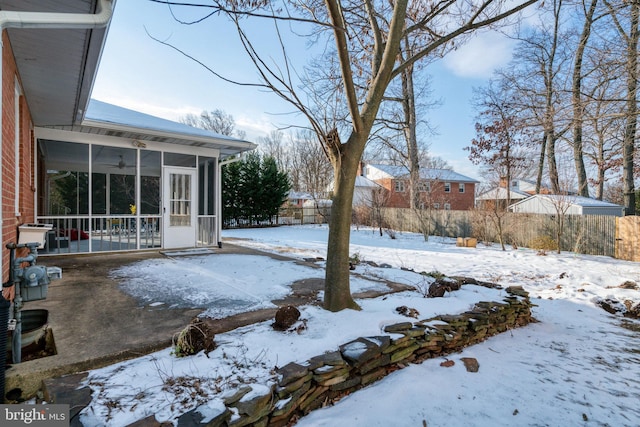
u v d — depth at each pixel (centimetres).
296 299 405
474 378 304
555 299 605
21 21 251
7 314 204
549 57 1229
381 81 355
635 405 270
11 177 361
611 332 452
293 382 225
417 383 281
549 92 880
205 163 876
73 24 266
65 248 762
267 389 207
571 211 1432
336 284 355
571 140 1119
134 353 248
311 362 245
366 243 1327
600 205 1438
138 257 693
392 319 338
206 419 175
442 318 365
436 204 1972
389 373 296
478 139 1430
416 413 243
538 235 1217
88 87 459
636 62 731
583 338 428
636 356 371
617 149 1070
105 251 725
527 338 422
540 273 799
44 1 284
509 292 490
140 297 400
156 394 196
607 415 255
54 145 703
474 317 389
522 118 948
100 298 392
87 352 244
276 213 2169
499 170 1308
